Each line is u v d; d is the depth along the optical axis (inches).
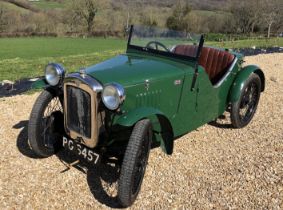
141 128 148.3
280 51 621.9
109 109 148.4
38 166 179.5
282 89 342.0
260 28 1370.6
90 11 1525.6
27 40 1200.2
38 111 172.9
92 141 159.6
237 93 224.4
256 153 205.8
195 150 206.1
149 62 185.8
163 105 178.2
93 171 177.6
